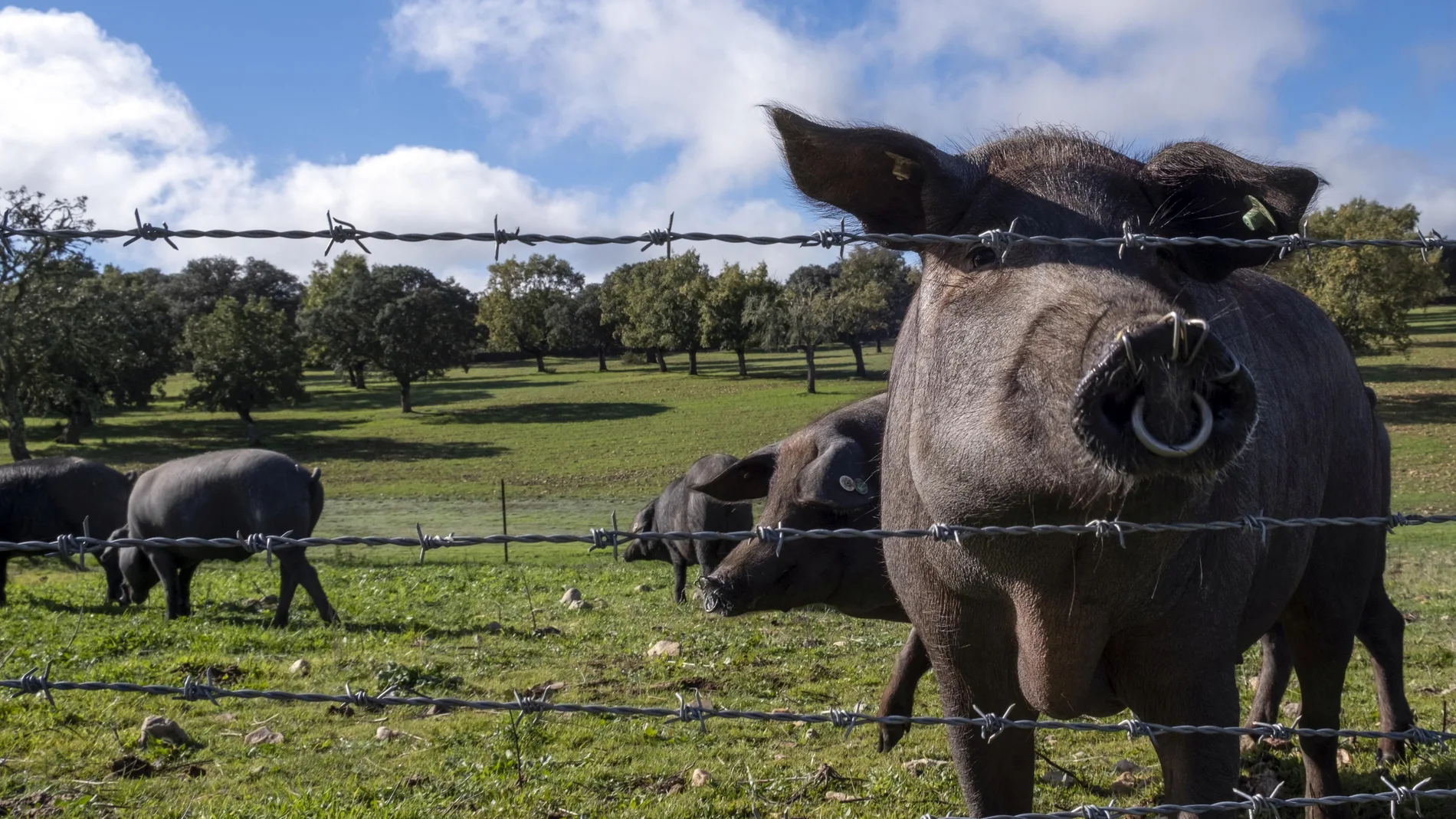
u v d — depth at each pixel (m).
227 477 12.29
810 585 7.05
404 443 58.22
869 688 8.26
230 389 64.81
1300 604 5.07
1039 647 3.32
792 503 7.09
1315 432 4.51
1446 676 8.27
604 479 44.12
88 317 49.25
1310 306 5.17
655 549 16.97
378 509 36.53
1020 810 4.08
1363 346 50.31
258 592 14.94
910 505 3.85
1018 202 3.26
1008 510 2.91
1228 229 3.37
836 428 7.28
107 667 8.77
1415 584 14.06
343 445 57.94
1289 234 3.18
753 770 6.16
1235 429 2.34
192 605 13.66
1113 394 2.35
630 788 5.89
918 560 3.86
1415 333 79.62
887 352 106.75
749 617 11.79
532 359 133.50
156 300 73.00
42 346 47.06
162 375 71.31
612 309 112.00
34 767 6.08
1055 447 2.64
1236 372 2.29
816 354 112.19
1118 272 2.89
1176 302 2.79
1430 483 31.83
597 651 9.85
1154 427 2.30
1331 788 5.12
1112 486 2.57
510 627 11.34
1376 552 5.23
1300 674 5.21
